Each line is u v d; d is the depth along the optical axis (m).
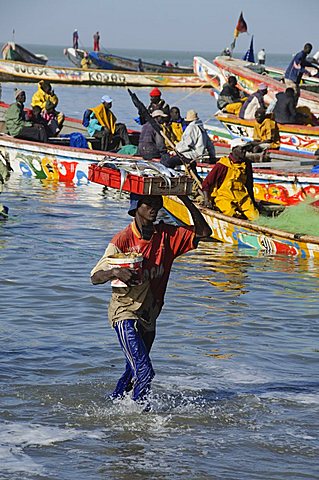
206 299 14.15
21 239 18.50
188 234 9.36
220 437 8.83
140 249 9.20
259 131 26.81
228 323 12.79
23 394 9.76
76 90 71.31
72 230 19.80
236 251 18.05
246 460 8.34
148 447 8.55
